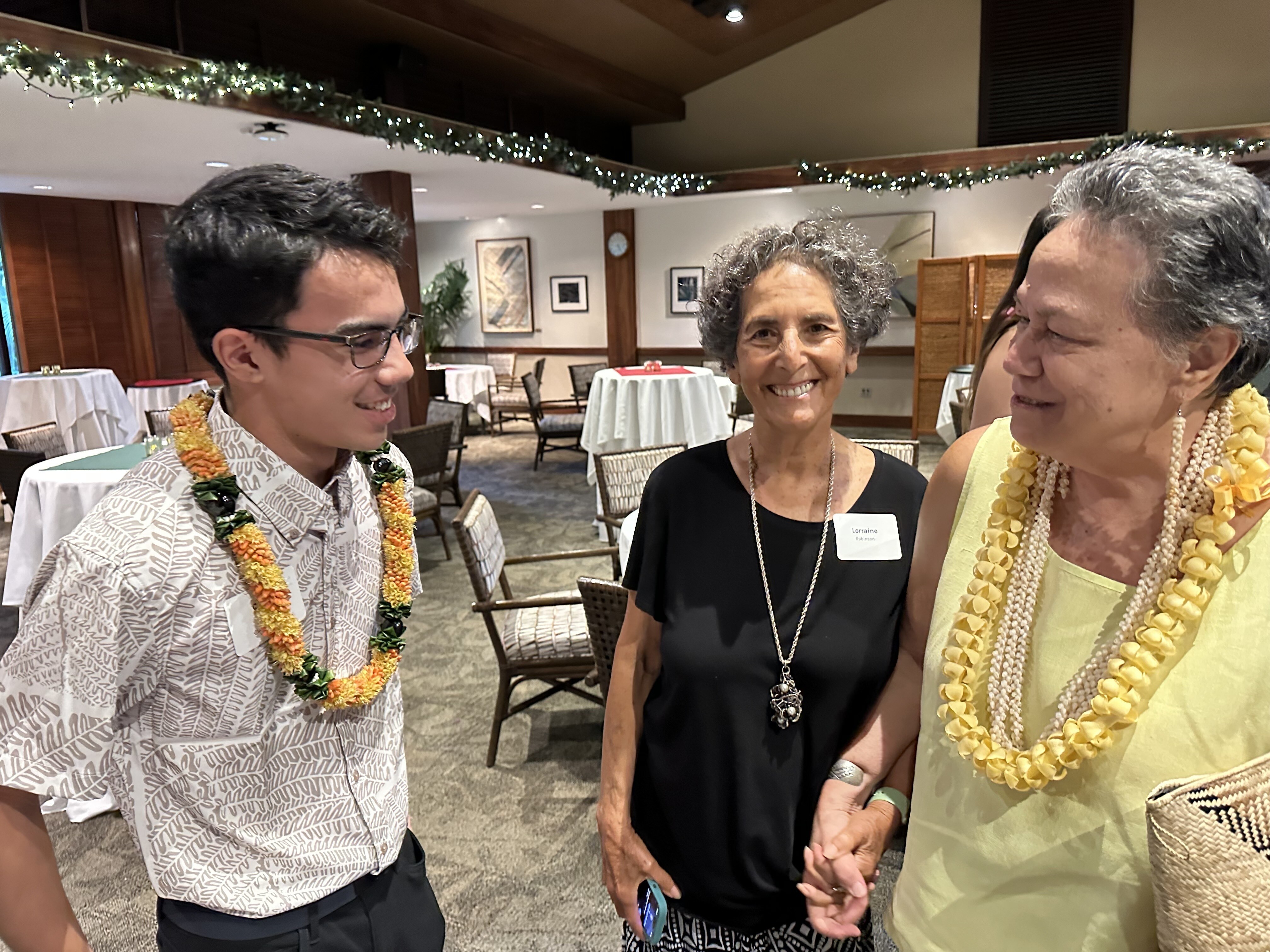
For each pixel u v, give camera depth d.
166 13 5.14
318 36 6.23
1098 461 0.70
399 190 6.99
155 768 0.89
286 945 0.95
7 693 0.79
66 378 6.75
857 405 9.54
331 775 0.98
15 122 4.63
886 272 1.07
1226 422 0.67
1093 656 0.73
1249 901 0.57
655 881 1.11
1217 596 0.66
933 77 8.74
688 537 1.11
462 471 7.62
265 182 0.81
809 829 1.07
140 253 9.02
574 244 10.76
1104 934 0.71
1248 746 0.65
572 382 9.74
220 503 0.85
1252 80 7.68
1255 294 0.59
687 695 1.07
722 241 9.84
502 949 1.94
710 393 6.04
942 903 0.82
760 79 9.41
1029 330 0.67
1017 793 0.76
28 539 3.14
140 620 0.82
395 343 0.88
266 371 0.84
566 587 4.52
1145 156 0.63
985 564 0.81
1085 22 8.08
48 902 0.82
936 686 0.85
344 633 1.01
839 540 1.05
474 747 2.86
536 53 7.26
